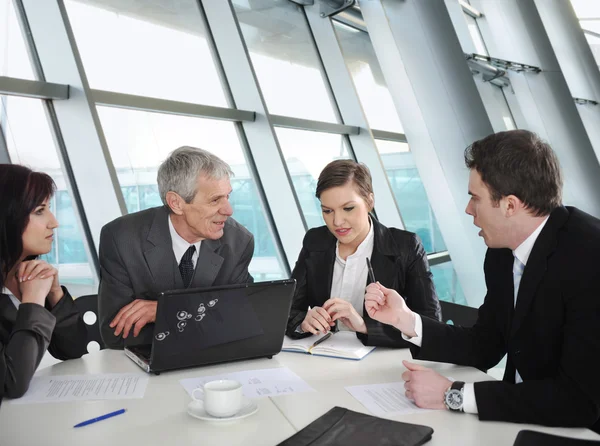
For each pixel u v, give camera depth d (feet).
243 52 13.10
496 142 4.42
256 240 13.50
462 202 15.14
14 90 8.68
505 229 4.52
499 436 3.61
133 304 5.92
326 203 6.50
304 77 15.52
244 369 5.08
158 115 11.45
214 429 3.71
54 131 9.57
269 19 14.79
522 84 20.44
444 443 3.49
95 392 4.45
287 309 5.35
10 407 4.14
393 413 4.00
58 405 4.17
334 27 16.71
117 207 9.50
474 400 3.96
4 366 4.33
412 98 15.25
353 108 16.19
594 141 23.89
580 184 20.34
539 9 23.70
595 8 24.00
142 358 5.17
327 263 7.09
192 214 6.14
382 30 15.37
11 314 5.19
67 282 9.70
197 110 11.87
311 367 5.14
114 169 9.62
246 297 5.15
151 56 11.60
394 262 6.81
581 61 23.61
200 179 5.98
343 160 6.66
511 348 4.62
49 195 5.29
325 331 5.78
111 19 10.92
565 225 4.42
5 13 9.29
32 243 5.16
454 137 14.96
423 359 5.10
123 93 10.41
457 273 15.57
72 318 5.66
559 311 4.25
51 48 9.50
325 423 3.66
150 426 3.77
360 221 6.57
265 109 13.16
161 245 6.42
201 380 4.75
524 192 4.28
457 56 14.61
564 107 20.13
